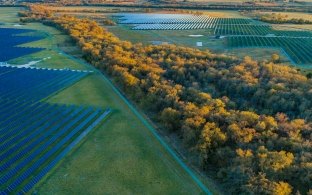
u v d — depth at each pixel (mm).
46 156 79500
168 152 82875
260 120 84938
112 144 86000
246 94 106500
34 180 71375
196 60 136375
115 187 70625
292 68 136375
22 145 84688
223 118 86562
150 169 76438
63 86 125000
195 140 81250
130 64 133250
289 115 93062
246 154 70438
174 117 90750
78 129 92438
